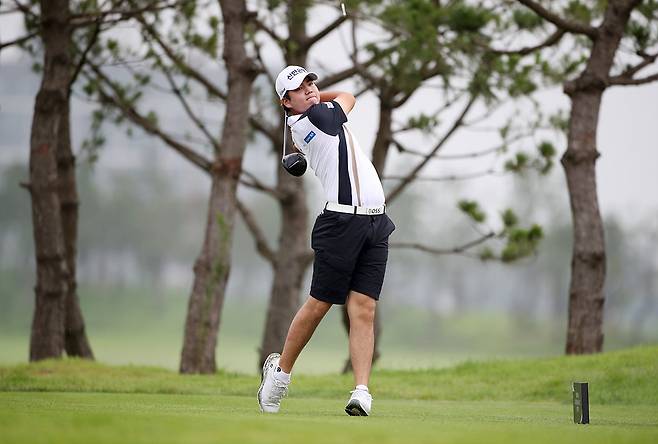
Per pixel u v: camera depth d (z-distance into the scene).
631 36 47.66
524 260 58.81
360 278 20.20
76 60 59.22
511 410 24.97
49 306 49.19
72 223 55.88
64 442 12.45
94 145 60.38
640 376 34.12
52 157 49.03
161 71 57.88
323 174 20.06
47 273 49.19
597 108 48.03
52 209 49.12
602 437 14.75
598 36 47.75
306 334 20.39
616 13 47.38
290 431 13.95
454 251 56.94
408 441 13.26
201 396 26.52
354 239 19.84
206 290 47.62
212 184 48.59
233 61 48.72
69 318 55.88
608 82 47.78
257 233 68.38
